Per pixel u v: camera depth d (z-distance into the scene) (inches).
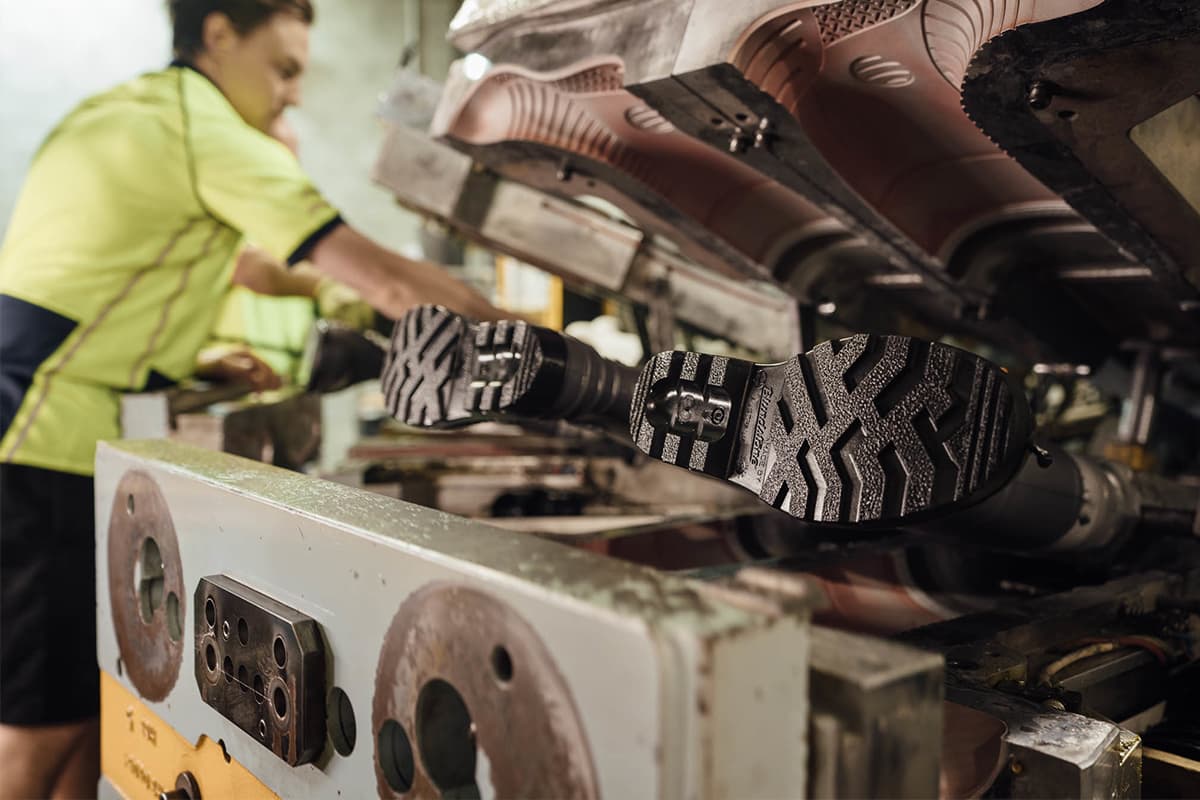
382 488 67.1
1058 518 35.4
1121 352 58.2
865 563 42.8
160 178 71.5
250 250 94.9
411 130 62.1
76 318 68.7
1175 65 22.5
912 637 28.8
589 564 17.2
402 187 63.1
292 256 74.1
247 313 96.0
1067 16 21.6
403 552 19.1
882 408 21.5
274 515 23.3
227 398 80.2
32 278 67.7
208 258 76.9
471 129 42.8
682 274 64.4
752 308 64.3
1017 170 35.2
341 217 73.8
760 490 23.9
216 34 87.8
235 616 24.0
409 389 38.6
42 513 65.4
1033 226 40.1
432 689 18.8
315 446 81.9
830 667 16.1
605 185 43.0
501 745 16.8
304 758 21.8
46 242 68.4
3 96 91.7
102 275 69.5
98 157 69.5
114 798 34.7
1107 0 20.7
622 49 30.7
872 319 52.7
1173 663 33.9
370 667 20.3
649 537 46.7
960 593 42.2
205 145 73.7
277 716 22.3
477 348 35.9
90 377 69.6
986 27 24.0
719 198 42.5
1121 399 72.8
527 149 42.0
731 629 13.6
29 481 65.2
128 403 69.7
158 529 29.4
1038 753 20.7
